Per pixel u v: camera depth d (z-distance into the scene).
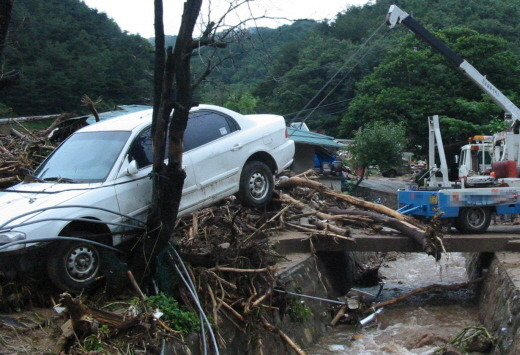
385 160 27.17
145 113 8.35
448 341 9.02
